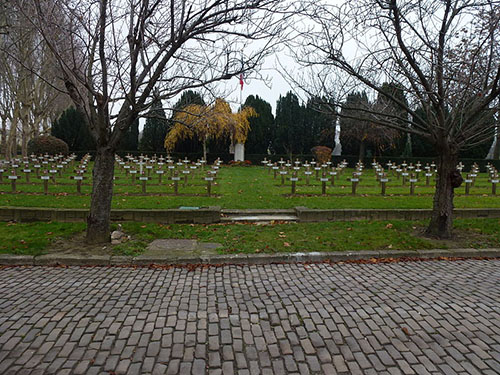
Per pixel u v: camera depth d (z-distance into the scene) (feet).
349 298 15.49
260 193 41.55
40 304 14.43
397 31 23.16
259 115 114.21
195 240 24.38
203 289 16.48
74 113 101.91
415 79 24.04
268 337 12.14
